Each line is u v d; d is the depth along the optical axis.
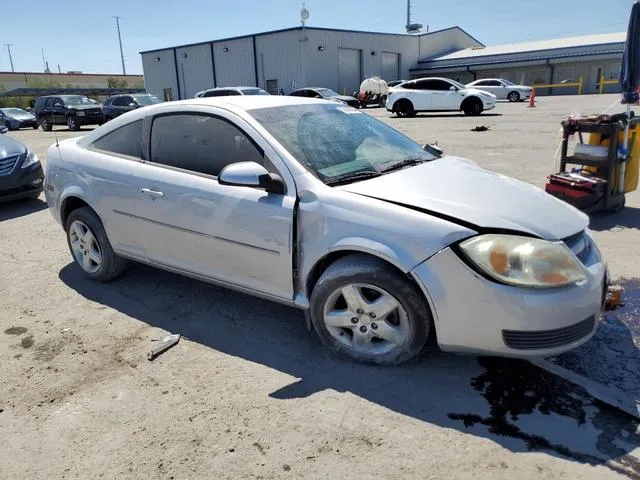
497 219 2.69
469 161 3.88
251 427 2.56
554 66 40.94
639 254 4.68
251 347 3.30
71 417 2.69
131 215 3.81
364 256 2.87
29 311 3.94
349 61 40.47
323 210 2.91
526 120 17.08
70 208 4.45
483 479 2.19
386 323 2.90
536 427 2.49
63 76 75.12
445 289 2.62
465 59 44.34
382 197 2.87
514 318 2.54
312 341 3.34
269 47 38.28
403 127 16.94
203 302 3.96
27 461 2.41
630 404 2.63
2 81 70.06
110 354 3.28
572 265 2.59
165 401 2.78
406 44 45.53
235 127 3.34
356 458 2.33
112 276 4.33
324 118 3.66
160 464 2.35
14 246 5.64
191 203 3.42
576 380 2.83
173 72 44.94
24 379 3.04
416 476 2.22
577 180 5.76
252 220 3.15
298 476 2.24
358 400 2.73
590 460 2.28
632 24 5.64
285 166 3.10
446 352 2.96
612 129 5.64
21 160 7.35
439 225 2.65
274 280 3.19
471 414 2.60
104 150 4.10
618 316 3.53
